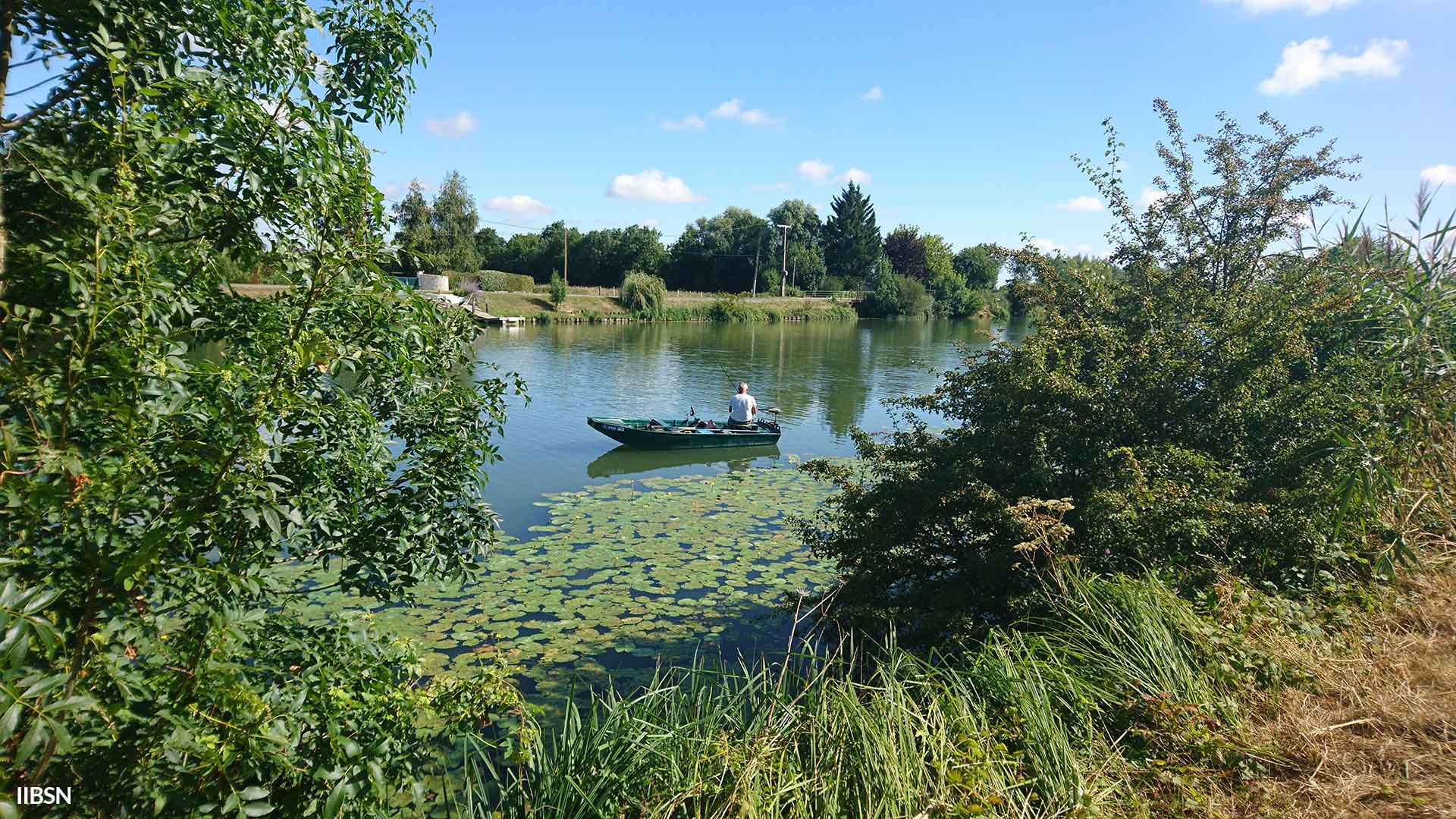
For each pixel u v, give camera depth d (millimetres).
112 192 2736
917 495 6379
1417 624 4844
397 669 3881
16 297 2795
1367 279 6891
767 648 6980
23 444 2510
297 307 3590
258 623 3158
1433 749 3658
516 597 8055
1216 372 6129
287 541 3570
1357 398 5918
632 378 26906
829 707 4219
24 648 2070
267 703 2816
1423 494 5754
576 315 54469
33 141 2896
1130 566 5668
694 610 7832
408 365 3729
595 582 8578
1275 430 6062
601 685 6309
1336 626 4836
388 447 4113
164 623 2891
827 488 13273
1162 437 6258
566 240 60531
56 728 2113
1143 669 4430
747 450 16844
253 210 3365
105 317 2520
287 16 3459
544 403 21594
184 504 2703
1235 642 4465
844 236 88188
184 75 2848
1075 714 4160
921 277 90625
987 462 6199
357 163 3570
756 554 9609
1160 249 7148
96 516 2562
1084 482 6055
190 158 3191
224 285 3535
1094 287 6938
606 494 12609
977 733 3898
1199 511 5477
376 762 3045
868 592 6453
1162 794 3648
